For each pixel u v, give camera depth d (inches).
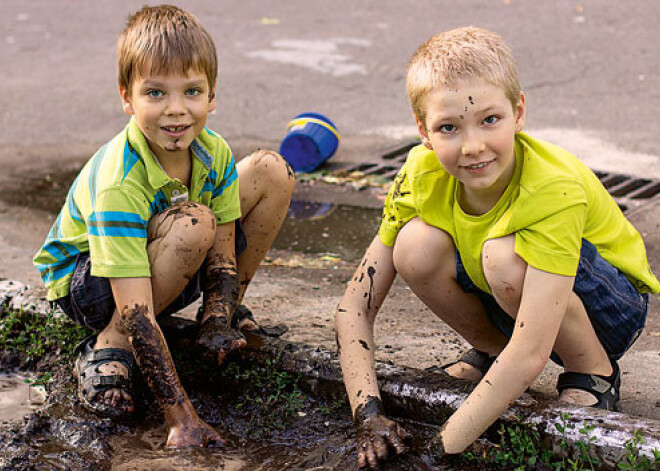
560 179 94.3
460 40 95.1
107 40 364.2
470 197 101.0
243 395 116.0
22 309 134.3
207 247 110.9
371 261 110.7
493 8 380.2
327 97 275.7
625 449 92.5
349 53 323.9
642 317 109.3
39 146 242.4
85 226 114.7
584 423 96.0
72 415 112.3
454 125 92.9
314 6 405.1
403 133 243.9
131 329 107.1
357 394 104.2
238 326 127.4
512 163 97.8
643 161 211.2
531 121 242.8
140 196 108.3
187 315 139.3
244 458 103.9
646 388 114.3
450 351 126.3
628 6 373.7
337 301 146.0
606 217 106.5
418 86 95.0
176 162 112.0
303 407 112.3
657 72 284.7
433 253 105.4
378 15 380.5
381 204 197.0
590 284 101.8
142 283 107.7
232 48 337.1
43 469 102.0
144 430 110.8
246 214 124.8
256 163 123.4
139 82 104.6
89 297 113.9
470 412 96.0
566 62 298.7
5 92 293.1
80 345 120.9
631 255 109.4
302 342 127.7
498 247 97.3
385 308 142.5
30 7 433.1
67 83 303.1
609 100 259.6
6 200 203.3
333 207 196.1
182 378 119.3
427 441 102.8
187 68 104.0
